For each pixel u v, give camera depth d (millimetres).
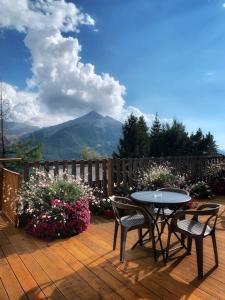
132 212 4480
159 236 3662
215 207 3484
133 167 7035
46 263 3492
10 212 5324
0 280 3084
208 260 3551
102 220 5355
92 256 3688
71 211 4508
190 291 2850
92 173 6266
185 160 8336
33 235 4477
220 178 8359
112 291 2855
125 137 21375
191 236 3203
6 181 5730
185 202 3539
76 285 2973
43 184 4863
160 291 2850
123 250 3533
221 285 2961
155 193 4160
